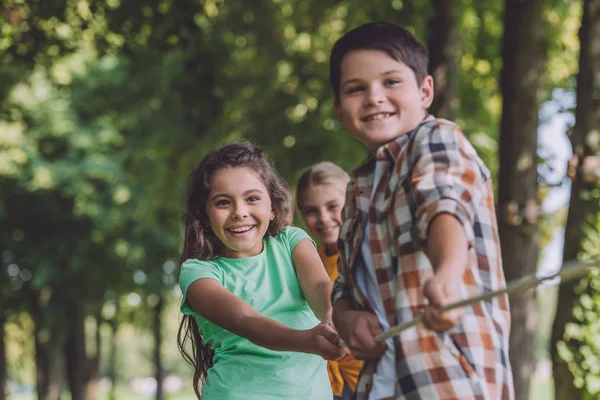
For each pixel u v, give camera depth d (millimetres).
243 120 17062
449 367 2812
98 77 23094
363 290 3053
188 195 4180
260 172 4125
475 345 2830
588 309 10156
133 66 17344
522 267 11398
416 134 2955
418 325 2852
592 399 10172
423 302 2865
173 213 21562
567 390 10242
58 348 27109
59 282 26875
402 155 2959
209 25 16031
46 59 14422
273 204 4211
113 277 27078
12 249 26859
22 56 14250
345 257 3168
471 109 17125
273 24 16250
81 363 28719
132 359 76125
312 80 16688
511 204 11492
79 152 25750
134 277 27656
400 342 2857
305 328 4070
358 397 3061
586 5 10602
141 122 18562
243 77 16641
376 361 2988
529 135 11617
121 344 56875
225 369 4027
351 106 3107
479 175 2904
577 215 10328
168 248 27156
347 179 5922
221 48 16203
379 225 2994
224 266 4109
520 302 11414
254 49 16594
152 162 18625
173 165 18172
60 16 13797
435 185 2777
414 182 2842
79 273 26859
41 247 26828
